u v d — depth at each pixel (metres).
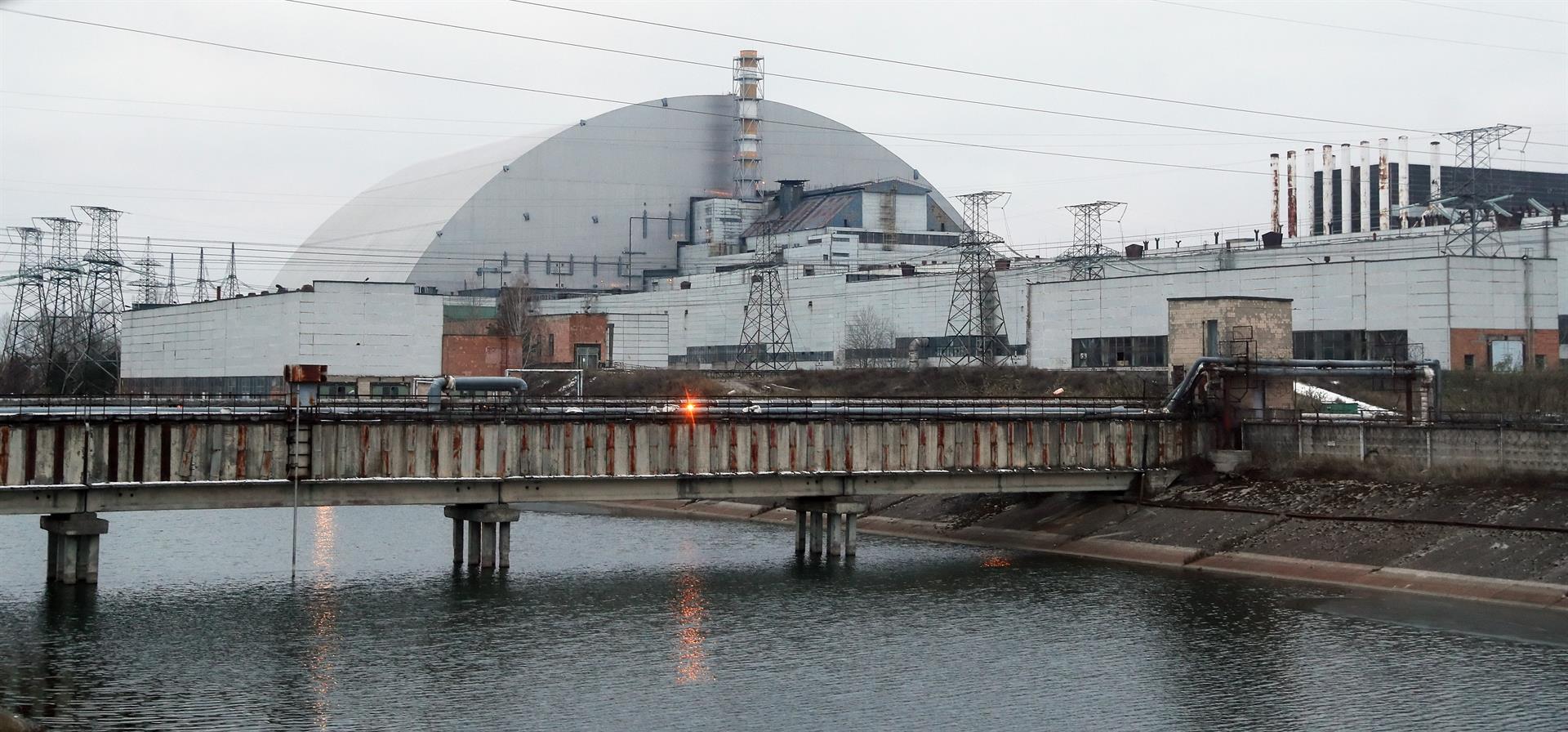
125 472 125.25
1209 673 104.31
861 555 159.50
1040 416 162.12
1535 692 97.88
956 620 122.56
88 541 132.00
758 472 149.38
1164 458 169.38
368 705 95.19
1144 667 106.25
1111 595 132.75
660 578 142.88
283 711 93.38
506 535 146.12
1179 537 154.00
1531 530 131.25
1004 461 160.38
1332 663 106.44
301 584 136.88
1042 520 170.88
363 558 154.00
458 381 170.75
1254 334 185.88
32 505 123.81
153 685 98.75
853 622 122.06
